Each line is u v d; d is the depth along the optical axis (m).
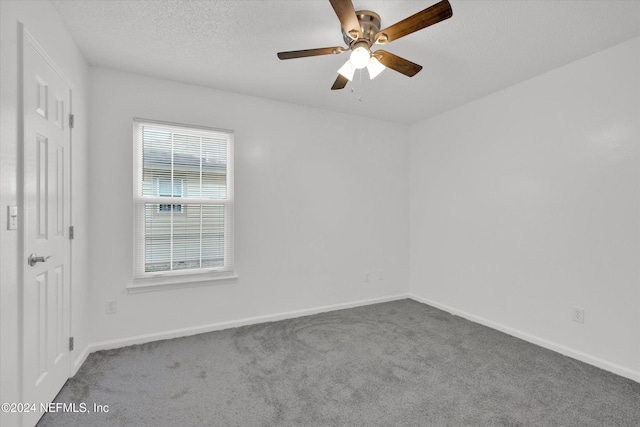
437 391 1.98
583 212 2.42
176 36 2.15
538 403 1.87
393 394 1.95
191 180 2.92
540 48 2.28
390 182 4.04
